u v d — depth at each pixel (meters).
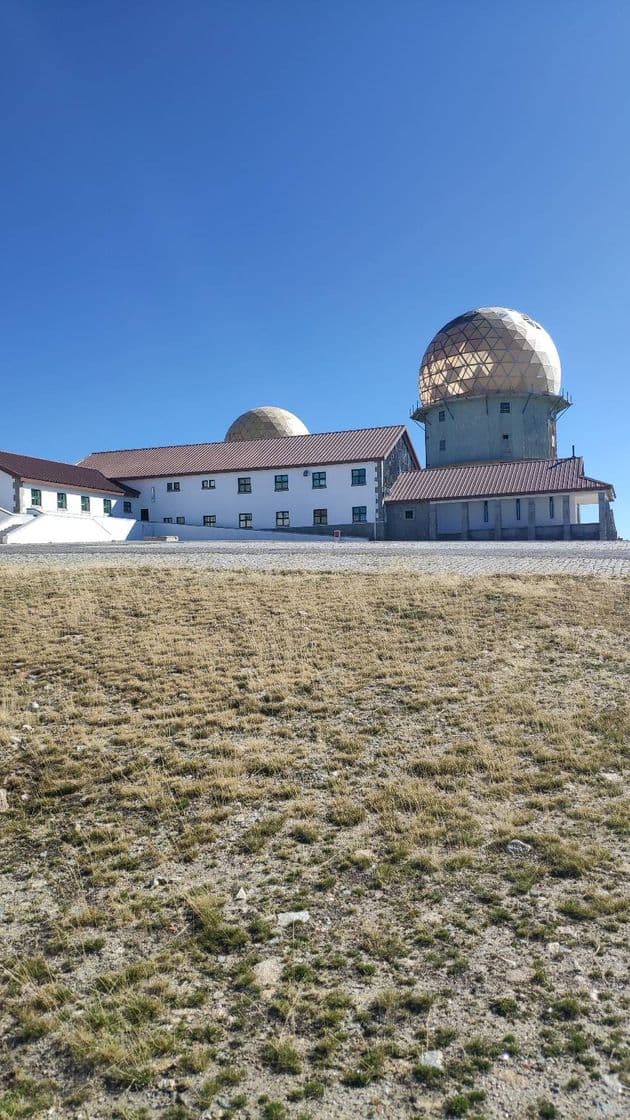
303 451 48.97
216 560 22.67
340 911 5.62
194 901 5.76
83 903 5.95
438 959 4.98
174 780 8.01
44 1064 4.26
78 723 9.80
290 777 8.07
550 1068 4.02
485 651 12.24
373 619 14.28
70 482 44.56
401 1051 4.18
